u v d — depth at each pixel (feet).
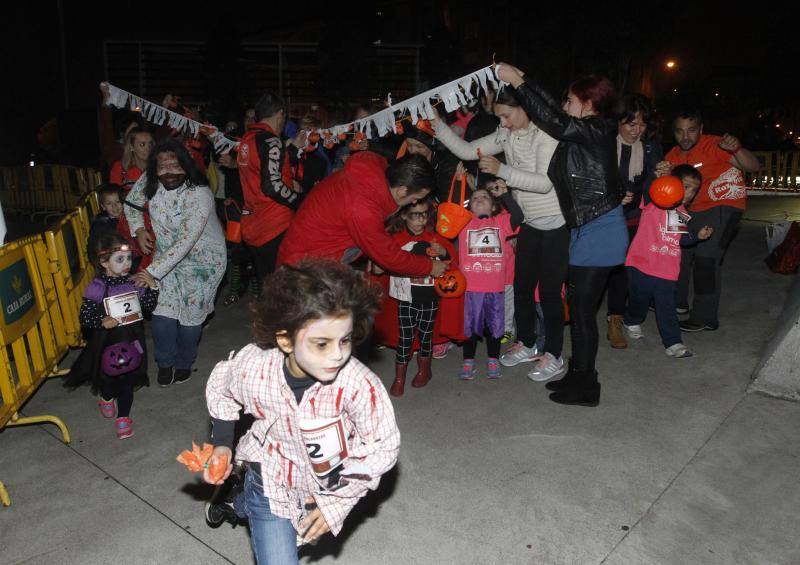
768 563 10.03
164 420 14.92
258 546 7.68
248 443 7.73
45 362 15.71
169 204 15.43
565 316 17.67
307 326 6.35
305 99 59.47
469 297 16.05
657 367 17.17
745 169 18.43
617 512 11.27
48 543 10.75
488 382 16.63
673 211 17.15
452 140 16.29
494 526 10.98
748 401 15.05
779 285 23.58
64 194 43.24
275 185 15.92
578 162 13.73
